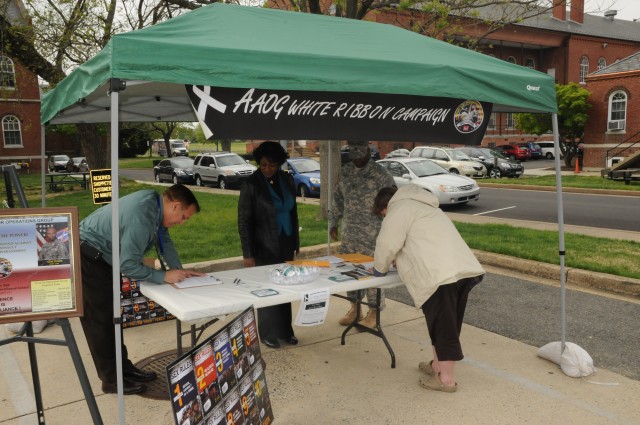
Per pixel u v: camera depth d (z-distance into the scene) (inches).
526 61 1808.6
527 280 266.5
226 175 852.0
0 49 473.4
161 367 167.5
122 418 112.0
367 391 151.8
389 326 207.0
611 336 191.2
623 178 770.2
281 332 185.2
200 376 97.4
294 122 125.5
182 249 335.9
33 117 1354.6
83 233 137.9
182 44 108.2
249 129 119.0
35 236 103.6
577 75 1828.2
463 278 142.4
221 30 133.3
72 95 138.2
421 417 136.9
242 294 135.4
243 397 112.7
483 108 153.5
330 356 177.3
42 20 483.8
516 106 156.5
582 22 1876.2
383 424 133.9
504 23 396.5
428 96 139.6
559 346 167.8
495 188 792.3
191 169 972.6
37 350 185.6
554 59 1817.2
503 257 293.6
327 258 182.7
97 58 117.0
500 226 421.7
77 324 211.8
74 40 477.7
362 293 195.6
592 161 1098.1
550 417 136.6
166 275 142.6
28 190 808.9
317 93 127.8
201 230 414.3
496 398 146.9
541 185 756.0
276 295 134.3
